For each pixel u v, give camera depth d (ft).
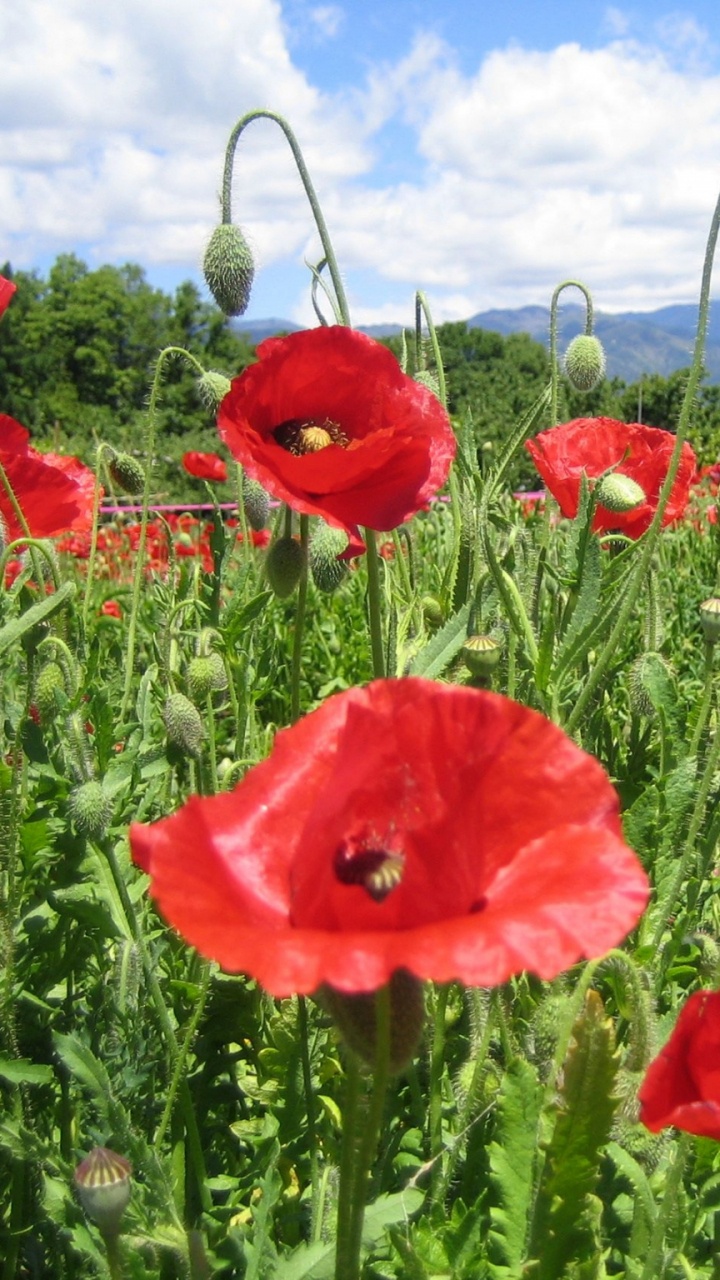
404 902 0.42
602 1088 0.55
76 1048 0.66
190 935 0.40
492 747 0.45
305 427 0.82
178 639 1.13
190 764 1.06
